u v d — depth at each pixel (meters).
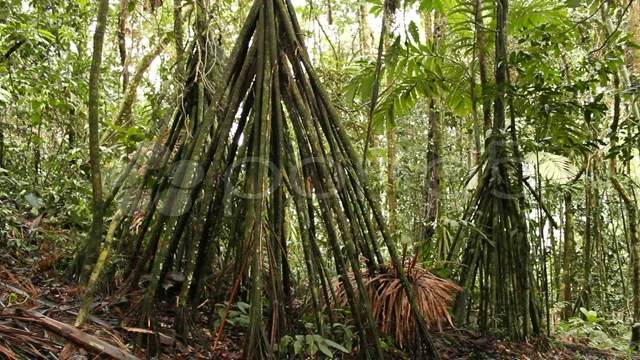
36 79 3.79
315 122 3.04
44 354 2.22
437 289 3.54
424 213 5.95
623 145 4.47
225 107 3.03
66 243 3.84
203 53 3.62
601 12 5.50
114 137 4.21
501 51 4.36
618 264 8.43
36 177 4.20
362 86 4.96
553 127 4.54
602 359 4.38
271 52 2.98
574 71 4.86
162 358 2.61
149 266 3.47
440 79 4.89
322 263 2.98
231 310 3.27
